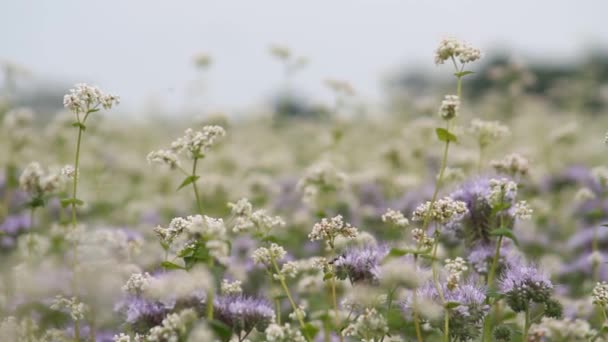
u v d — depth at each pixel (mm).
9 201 12648
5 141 15547
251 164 21484
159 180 18359
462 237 8516
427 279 7191
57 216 13695
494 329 7621
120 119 23953
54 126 18453
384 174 17188
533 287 7270
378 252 7211
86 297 7469
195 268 6379
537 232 13469
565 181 16391
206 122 17453
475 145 19297
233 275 8820
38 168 8141
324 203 13555
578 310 8977
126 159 20000
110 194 18531
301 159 24484
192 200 16641
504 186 7391
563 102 28516
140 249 9023
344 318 7930
